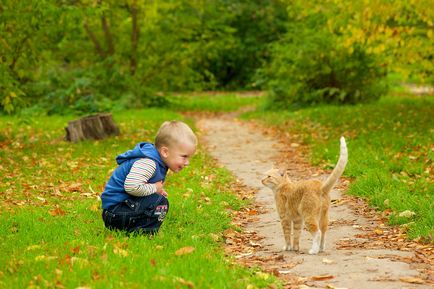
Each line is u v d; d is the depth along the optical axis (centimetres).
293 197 743
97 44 3055
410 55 1867
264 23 4484
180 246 722
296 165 1454
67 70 3005
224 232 859
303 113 2502
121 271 600
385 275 614
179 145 754
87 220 870
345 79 2831
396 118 1994
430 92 3300
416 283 585
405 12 1819
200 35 3494
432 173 1164
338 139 1723
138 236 747
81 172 1296
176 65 3120
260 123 2434
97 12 1878
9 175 1251
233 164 1488
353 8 1716
